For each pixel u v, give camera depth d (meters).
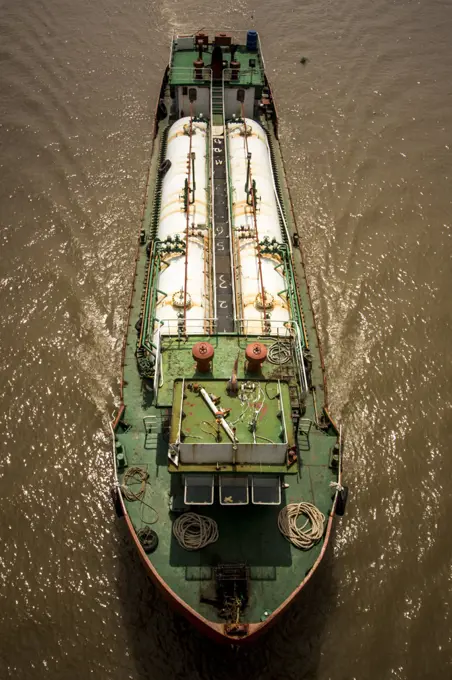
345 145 40.03
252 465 17.09
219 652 19.23
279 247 26.64
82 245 33.03
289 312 24.27
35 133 40.44
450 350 28.09
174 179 30.41
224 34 38.09
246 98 35.75
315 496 19.33
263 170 31.55
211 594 17.14
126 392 22.44
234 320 22.77
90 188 36.62
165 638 19.50
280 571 17.66
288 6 55.16
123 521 22.20
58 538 21.83
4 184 36.59
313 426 21.36
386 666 19.09
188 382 18.69
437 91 45.22
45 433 24.92
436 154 39.50
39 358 27.59
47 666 18.98
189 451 16.83
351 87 45.34
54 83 44.91
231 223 28.08
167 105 39.75
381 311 29.91
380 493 23.22
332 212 35.34
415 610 20.19
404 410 25.92
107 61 47.41
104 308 29.89
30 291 30.56
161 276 25.58
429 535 22.00
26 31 50.50
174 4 54.56
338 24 52.84
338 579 20.86
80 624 19.83
